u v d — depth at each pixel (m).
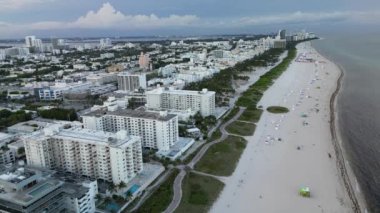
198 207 181.38
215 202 187.62
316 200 189.50
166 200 185.88
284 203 186.75
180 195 193.00
